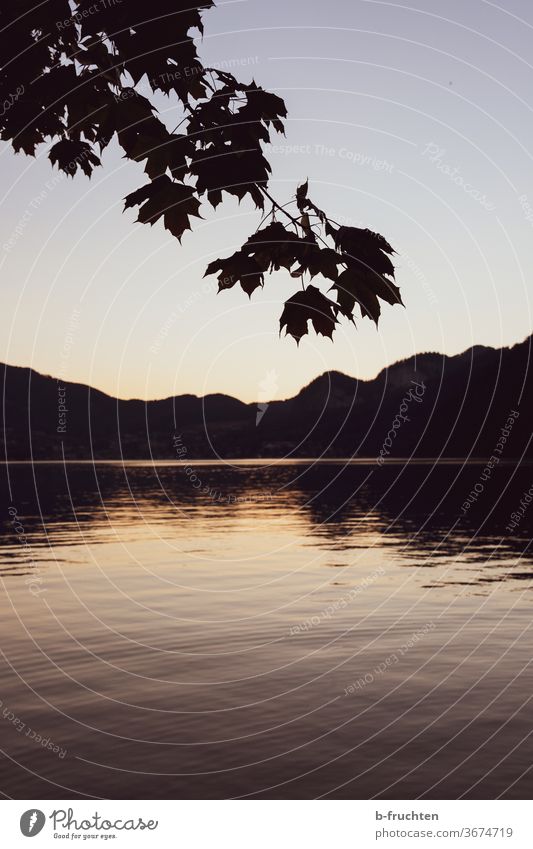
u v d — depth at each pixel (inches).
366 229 82.4
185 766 254.8
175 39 85.0
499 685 349.7
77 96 87.9
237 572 774.5
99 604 582.2
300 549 996.6
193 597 614.2
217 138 88.7
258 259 83.8
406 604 560.7
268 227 83.7
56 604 582.6
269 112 89.3
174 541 1129.4
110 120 88.9
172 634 469.7
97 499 2490.2
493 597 580.1
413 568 767.1
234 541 1130.0
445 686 349.7
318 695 338.3
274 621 509.0
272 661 400.8
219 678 367.9
